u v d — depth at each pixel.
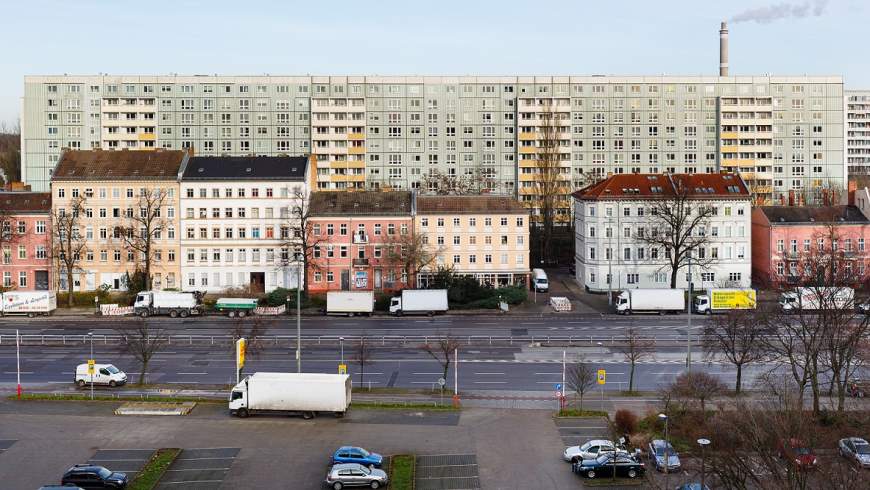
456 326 137.88
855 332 97.50
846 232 166.38
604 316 146.50
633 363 101.56
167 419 90.94
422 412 93.31
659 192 169.12
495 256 168.25
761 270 171.88
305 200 166.75
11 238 163.88
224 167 170.25
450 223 167.38
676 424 85.94
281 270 167.25
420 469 77.75
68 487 69.94
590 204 169.38
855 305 117.00
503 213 167.62
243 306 148.38
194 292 150.50
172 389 101.56
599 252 168.75
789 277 150.88
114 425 89.06
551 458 80.25
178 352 119.69
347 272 166.62
